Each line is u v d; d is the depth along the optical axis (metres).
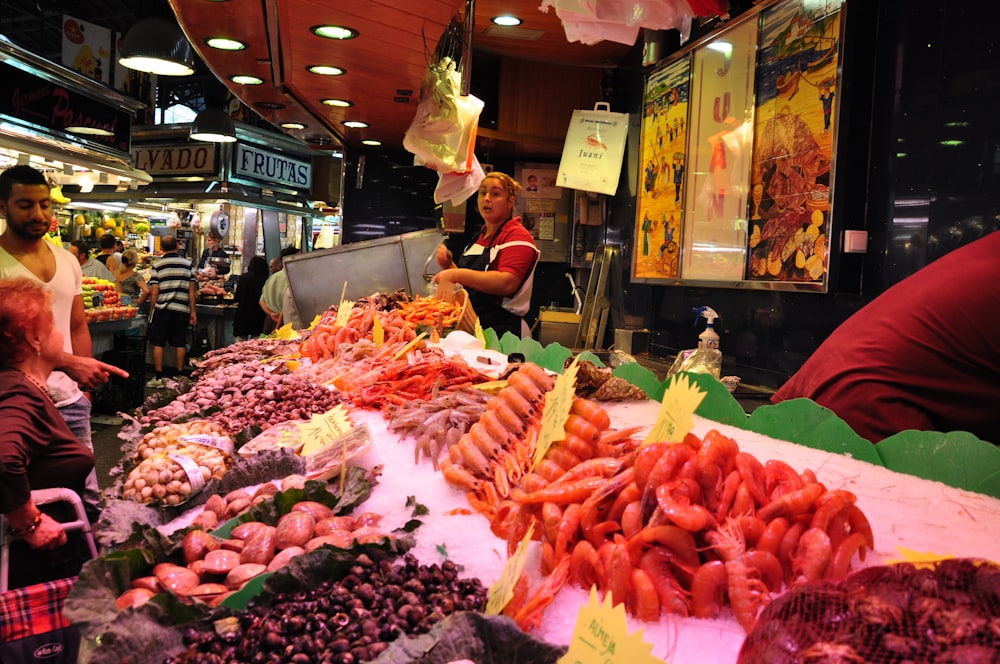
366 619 1.18
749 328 4.14
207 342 12.09
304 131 7.59
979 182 2.65
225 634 1.20
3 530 2.31
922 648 0.68
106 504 1.89
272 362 3.53
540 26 5.32
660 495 1.19
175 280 9.95
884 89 3.11
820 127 3.32
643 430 1.96
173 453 2.05
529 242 4.42
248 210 15.85
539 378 1.88
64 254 4.00
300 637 1.16
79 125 8.18
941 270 2.07
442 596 1.25
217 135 10.78
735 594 1.10
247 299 10.22
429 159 4.79
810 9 3.39
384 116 6.51
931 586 0.74
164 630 1.19
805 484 1.27
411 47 4.41
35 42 16.00
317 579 1.33
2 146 7.06
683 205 4.67
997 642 0.66
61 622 2.03
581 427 1.61
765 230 3.78
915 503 1.46
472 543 1.51
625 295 5.92
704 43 4.40
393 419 2.34
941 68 2.81
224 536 1.64
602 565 1.22
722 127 4.20
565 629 1.19
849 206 3.22
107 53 8.75
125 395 7.61
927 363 1.99
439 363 2.74
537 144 6.51
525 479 1.55
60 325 3.92
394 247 6.40
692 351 4.01
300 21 4.07
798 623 0.76
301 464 2.07
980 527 1.34
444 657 1.08
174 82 18.12
